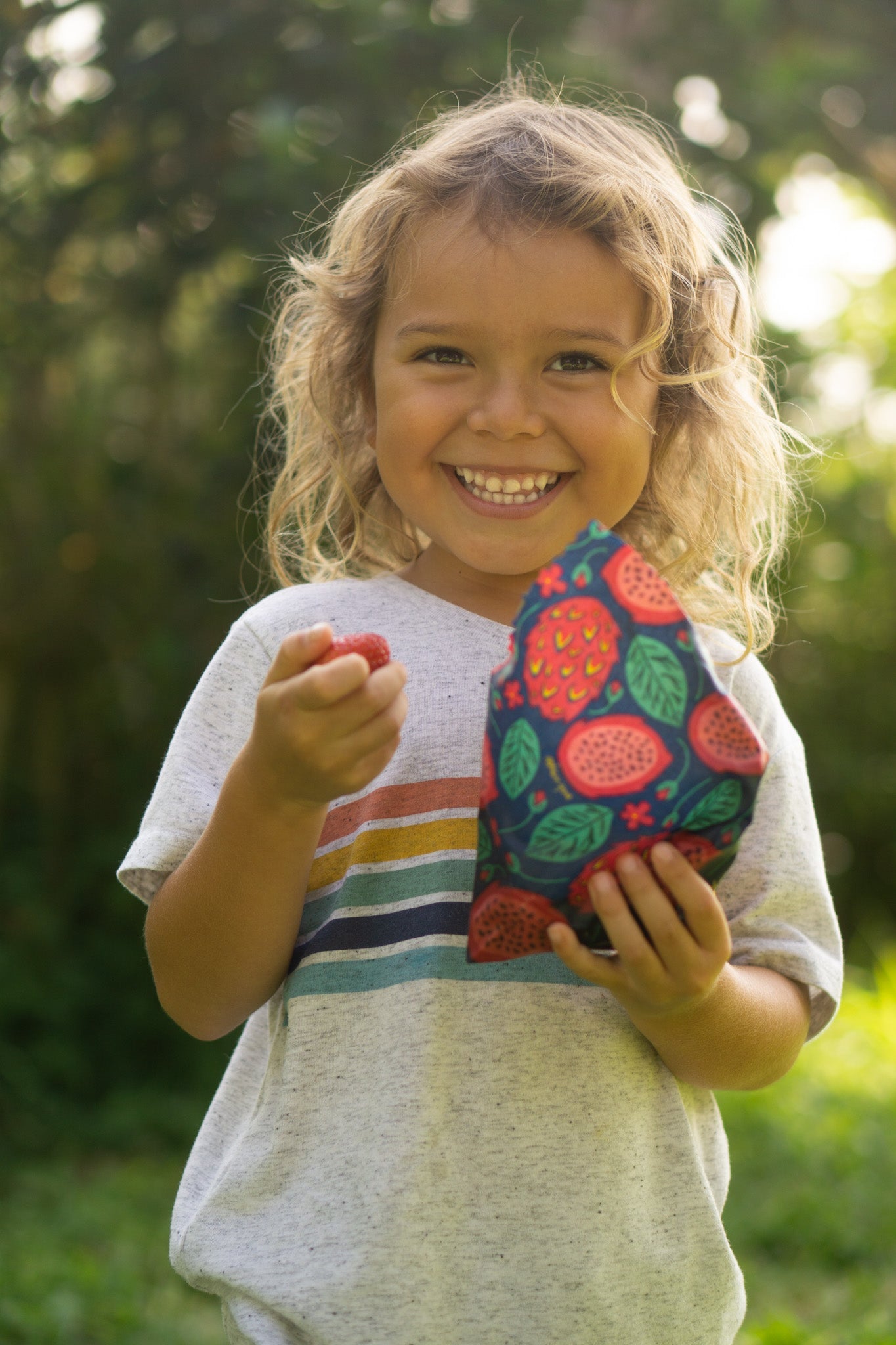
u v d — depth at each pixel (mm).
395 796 1355
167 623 5094
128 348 5180
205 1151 1413
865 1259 3512
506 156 1390
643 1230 1289
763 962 1364
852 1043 5078
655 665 1077
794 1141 4133
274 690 1092
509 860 1076
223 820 1195
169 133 4250
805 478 2787
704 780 1051
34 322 4703
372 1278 1234
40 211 4438
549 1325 1246
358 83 4012
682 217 1535
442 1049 1276
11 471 5125
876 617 6926
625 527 1654
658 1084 1339
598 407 1351
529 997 1301
